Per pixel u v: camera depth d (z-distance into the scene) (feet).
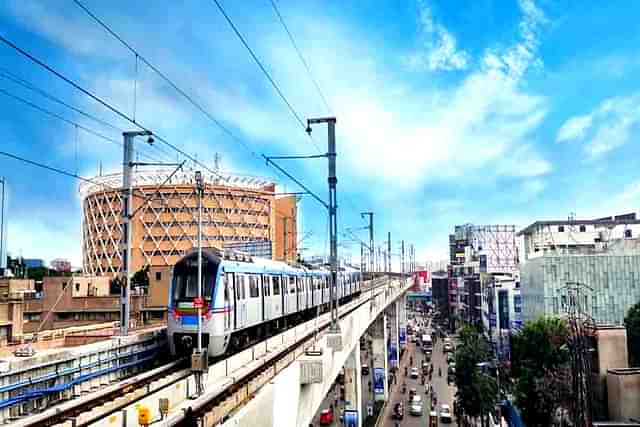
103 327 136.15
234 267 81.87
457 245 540.52
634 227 270.67
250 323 86.79
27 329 182.19
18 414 50.42
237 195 344.90
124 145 81.71
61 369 58.08
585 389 129.70
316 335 98.84
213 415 48.06
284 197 364.38
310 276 138.00
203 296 74.28
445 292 536.42
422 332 446.19
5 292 193.06
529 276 228.43
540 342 156.66
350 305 165.89
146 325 149.89
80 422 46.29
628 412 127.75
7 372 50.52
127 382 58.70
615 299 204.13
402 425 193.88
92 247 361.51
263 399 49.70
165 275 196.54
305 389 70.44
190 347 73.20
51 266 393.50
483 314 345.72
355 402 144.66
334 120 88.63
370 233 202.59
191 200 334.44
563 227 275.18
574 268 206.69
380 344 226.99
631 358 158.51
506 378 205.87
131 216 80.74
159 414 46.14
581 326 141.90
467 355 177.99
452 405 222.07
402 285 299.38
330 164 88.02
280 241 355.77
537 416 147.13
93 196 361.92
